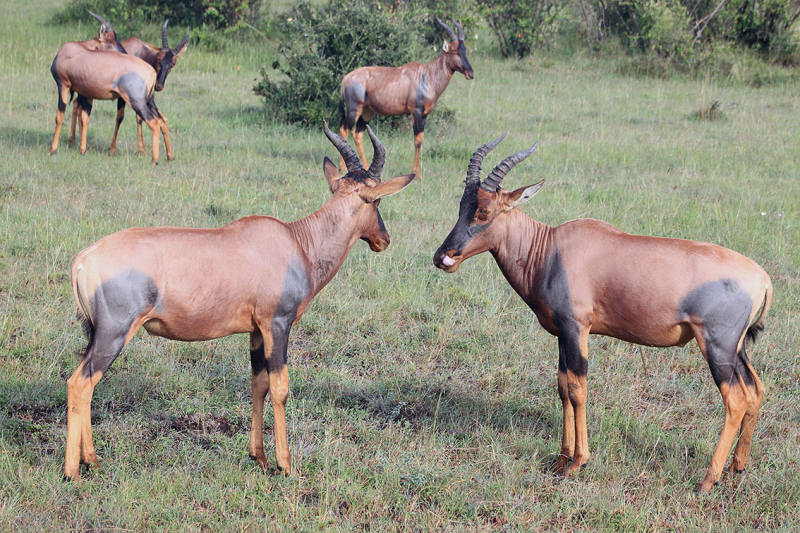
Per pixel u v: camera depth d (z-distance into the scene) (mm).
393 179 7469
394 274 12641
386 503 7039
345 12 23844
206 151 19891
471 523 6824
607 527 6816
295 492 7152
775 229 15266
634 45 37969
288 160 19609
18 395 8492
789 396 9328
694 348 10586
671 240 7309
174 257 6738
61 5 42312
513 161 7617
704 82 33812
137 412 8477
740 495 7336
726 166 20734
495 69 35906
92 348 6660
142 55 22641
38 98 25188
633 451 8102
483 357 10273
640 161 20969
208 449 7914
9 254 12281
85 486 6914
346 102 19188
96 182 16578
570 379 7480
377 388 9281
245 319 7133
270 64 34062
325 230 7512
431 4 36062
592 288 7391
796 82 34281
